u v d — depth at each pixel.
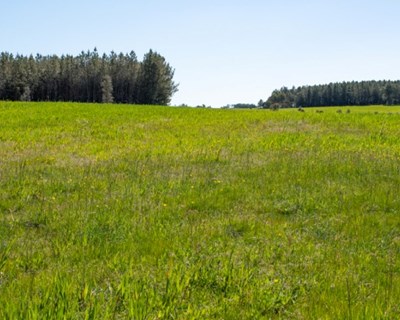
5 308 4.35
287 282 5.53
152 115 38.06
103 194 10.41
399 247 7.20
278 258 6.57
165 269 5.75
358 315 4.53
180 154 16.81
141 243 7.09
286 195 10.59
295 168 13.84
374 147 19.11
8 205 9.20
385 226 8.37
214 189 11.12
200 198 10.18
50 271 5.83
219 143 20.09
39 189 10.67
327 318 4.51
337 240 7.54
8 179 11.59
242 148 18.47
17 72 122.25
